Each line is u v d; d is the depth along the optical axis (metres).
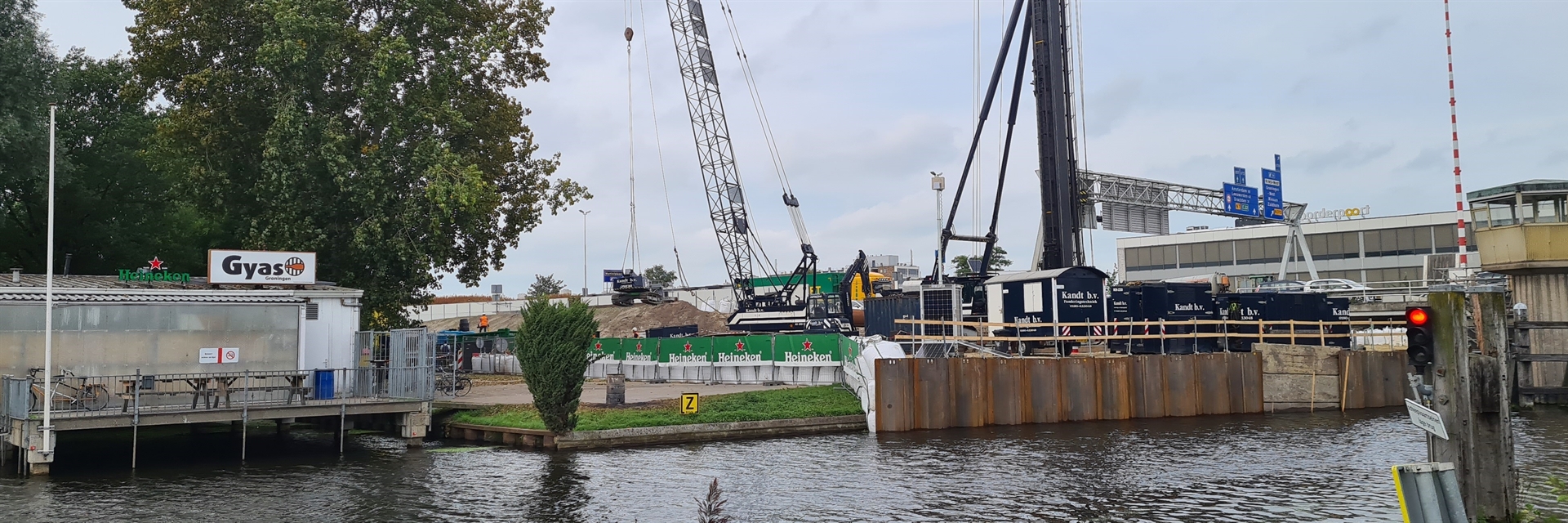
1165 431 36.41
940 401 37.50
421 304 49.78
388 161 46.25
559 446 32.56
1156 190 74.06
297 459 30.91
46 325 28.59
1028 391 39.00
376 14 49.06
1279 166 81.19
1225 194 77.12
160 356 33.31
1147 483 25.97
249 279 36.66
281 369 35.53
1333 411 43.19
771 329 71.62
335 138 44.56
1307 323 45.50
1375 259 93.75
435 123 47.16
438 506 23.45
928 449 32.09
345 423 34.72
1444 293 16.50
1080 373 39.72
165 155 50.19
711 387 46.84
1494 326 16.97
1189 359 41.66
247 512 22.81
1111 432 36.22
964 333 48.31
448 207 44.97
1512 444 16.89
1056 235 57.78
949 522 21.69
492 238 52.91
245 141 47.09
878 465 29.03
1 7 43.66
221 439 36.41
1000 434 36.00
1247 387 42.47
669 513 22.64
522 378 55.97
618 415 35.00
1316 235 96.75
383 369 37.25
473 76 51.69
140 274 35.94
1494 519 16.58
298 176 45.72
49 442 27.69
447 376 43.44
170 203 53.94
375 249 46.28
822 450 32.09
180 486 26.06
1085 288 45.06
